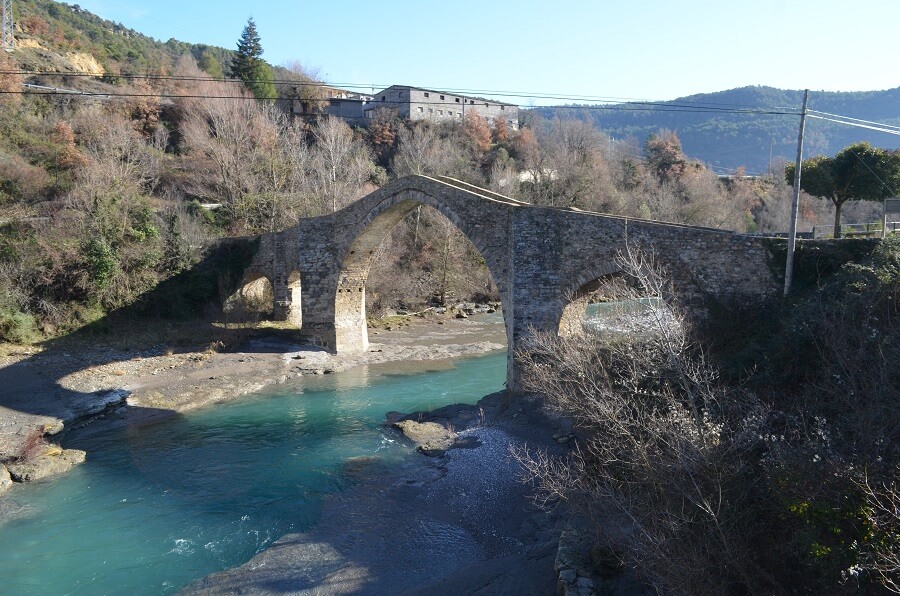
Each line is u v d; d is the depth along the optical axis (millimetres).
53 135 45469
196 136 51656
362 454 19281
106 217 34312
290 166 50250
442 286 49625
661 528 9656
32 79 52781
